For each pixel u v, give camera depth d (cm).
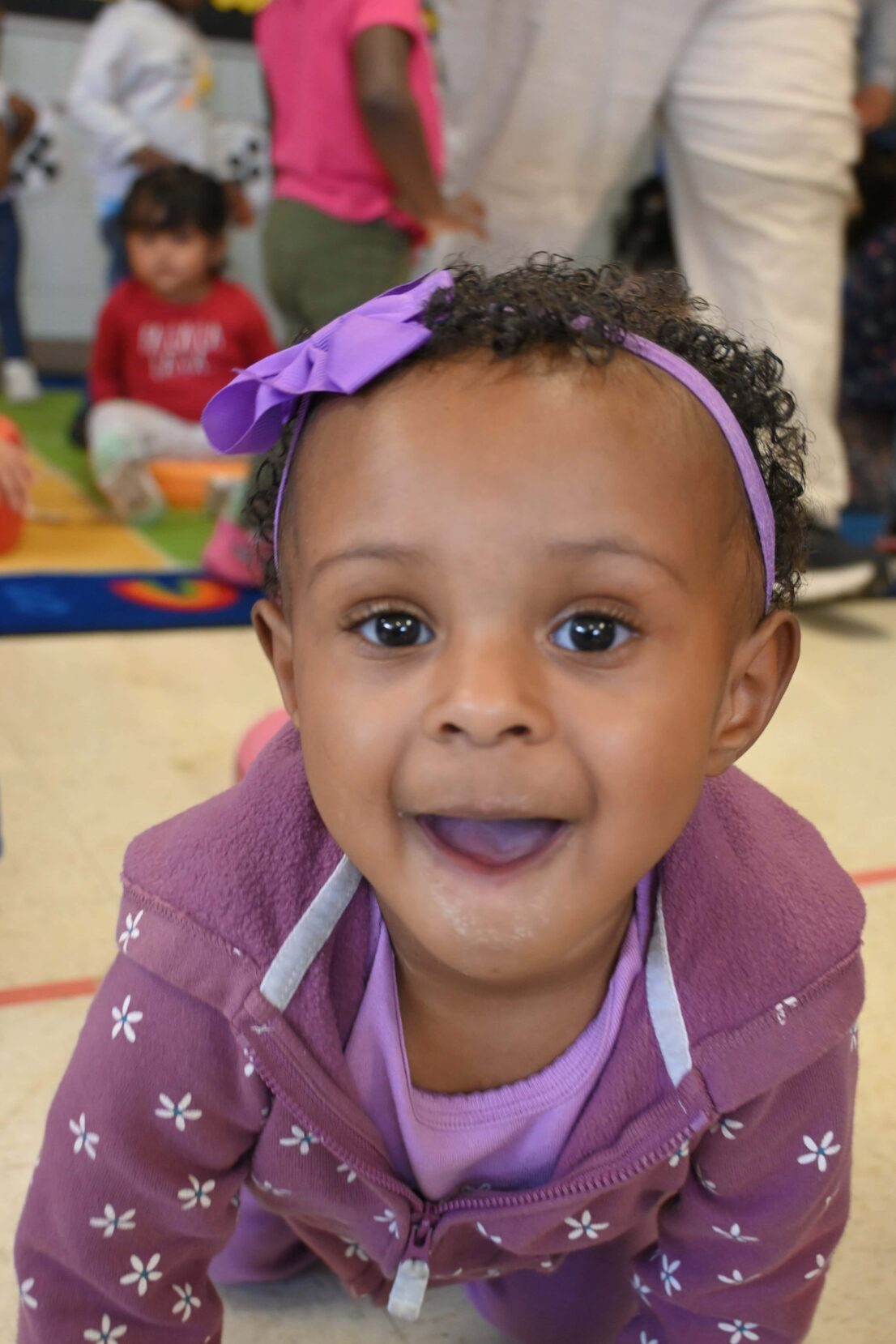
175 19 355
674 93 212
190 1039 64
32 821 139
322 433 55
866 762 169
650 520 51
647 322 59
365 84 188
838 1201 72
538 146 214
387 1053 66
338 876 64
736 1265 73
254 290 445
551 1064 66
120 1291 68
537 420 51
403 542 50
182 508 287
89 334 451
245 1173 72
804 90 206
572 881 52
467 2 202
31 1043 105
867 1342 84
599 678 51
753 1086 64
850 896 68
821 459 223
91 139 348
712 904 65
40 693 174
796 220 214
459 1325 87
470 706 48
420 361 53
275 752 68
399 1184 67
